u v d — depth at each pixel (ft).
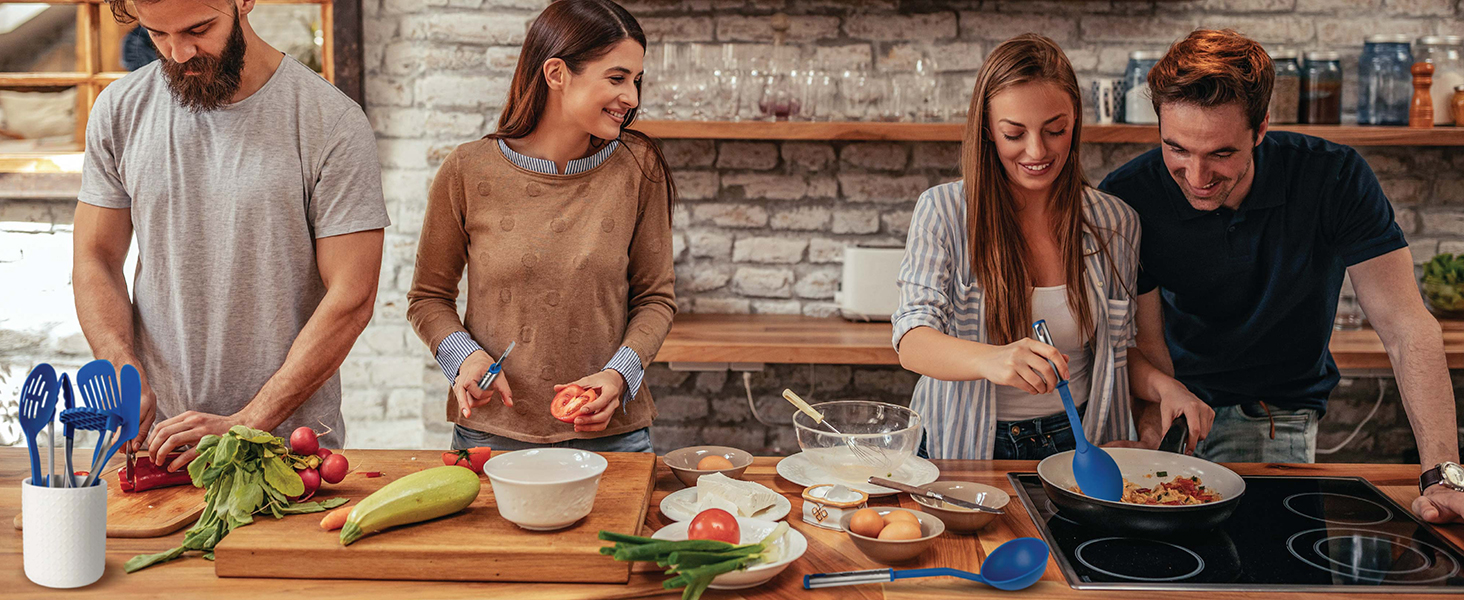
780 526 3.60
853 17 9.77
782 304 10.21
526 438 5.43
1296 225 5.71
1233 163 4.99
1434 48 9.15
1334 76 9.04
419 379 10.23
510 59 9.82
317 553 3.45
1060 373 4.33
